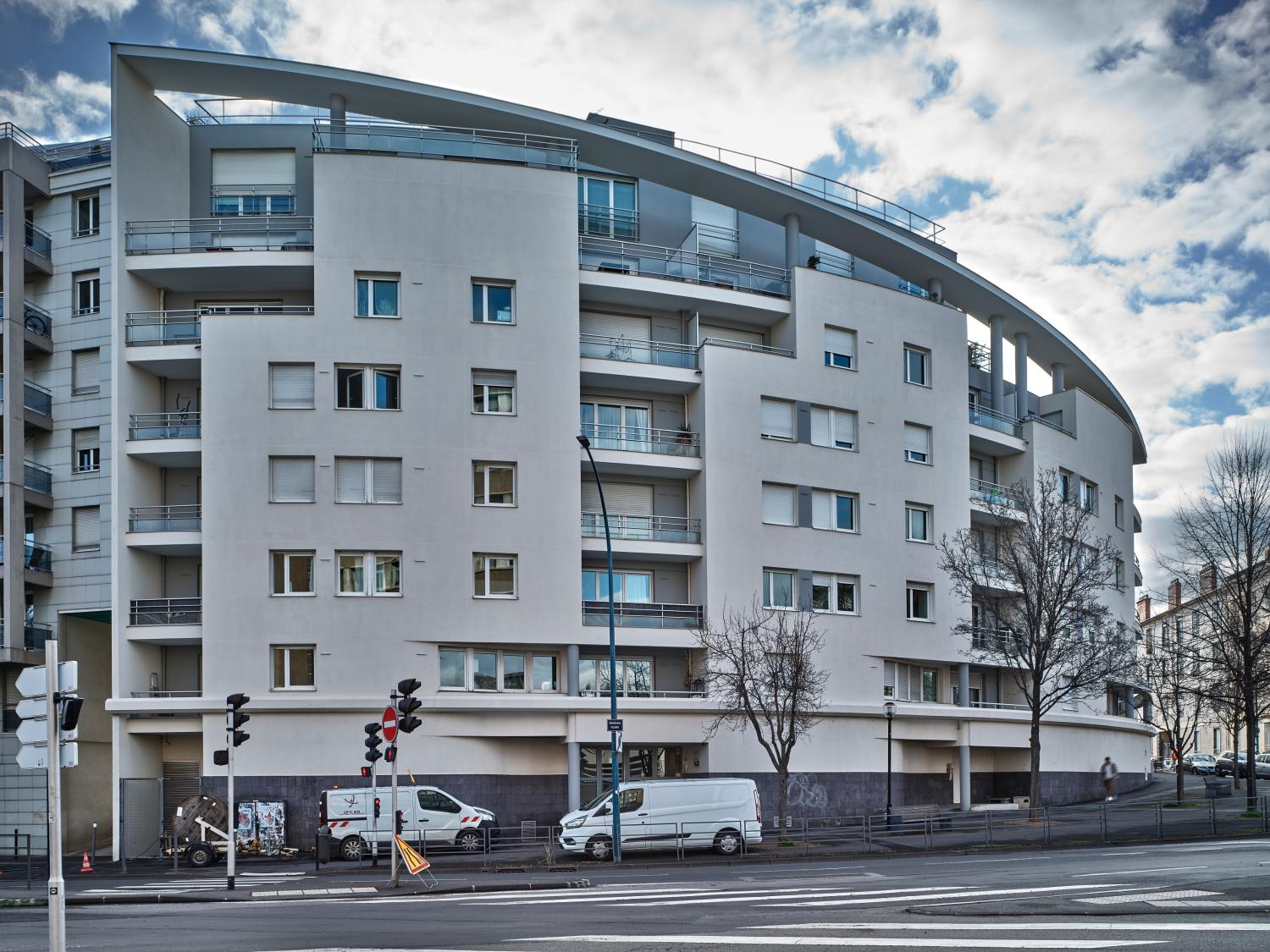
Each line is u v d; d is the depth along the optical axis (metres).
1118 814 37.50
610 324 42.59
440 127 40.88
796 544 41.78
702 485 40.75
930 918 14.49
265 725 36.25
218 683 36.31
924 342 46.06
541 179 39.75
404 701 24.41
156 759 37.59
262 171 41.88
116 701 36.19
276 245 39.59
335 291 38.03
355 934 15.04
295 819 35.81
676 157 43.06
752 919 15.34
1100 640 45.00
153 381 39.69
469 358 38.47
